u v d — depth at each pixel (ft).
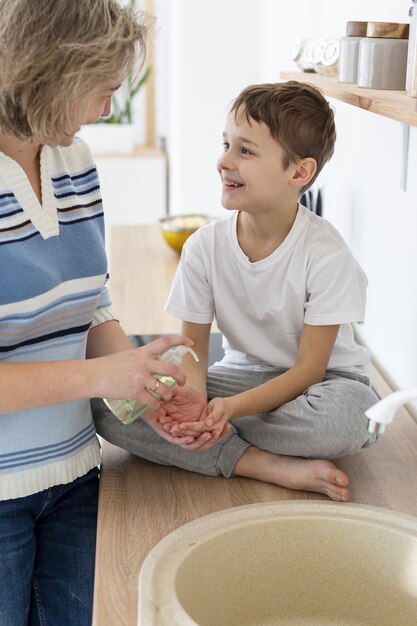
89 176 4.91
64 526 4.99
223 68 12.06
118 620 3.68
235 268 5.48
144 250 9.89
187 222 10.09
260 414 5.17
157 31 4.47
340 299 5.20
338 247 5.26
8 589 4.72
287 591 4.19
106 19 4.00
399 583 4.07
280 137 5.11
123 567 4.06
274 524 4.12
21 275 4.37
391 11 5.97
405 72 5.10
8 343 4.49
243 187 5.21
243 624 4.14
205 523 4.07
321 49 6.49
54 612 5.05
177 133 12.61
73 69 3.92
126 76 4.28
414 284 5.72
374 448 5.24
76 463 4.83
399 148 5.97
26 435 4.61
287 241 5.28
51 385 4.28
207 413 4.92
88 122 4.24
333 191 7.99
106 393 4.33
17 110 4.05
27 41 3.88
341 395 4.87
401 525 4.09
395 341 6.18
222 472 4.96
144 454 5.10
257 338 5.61
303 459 4.92
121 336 5.39
